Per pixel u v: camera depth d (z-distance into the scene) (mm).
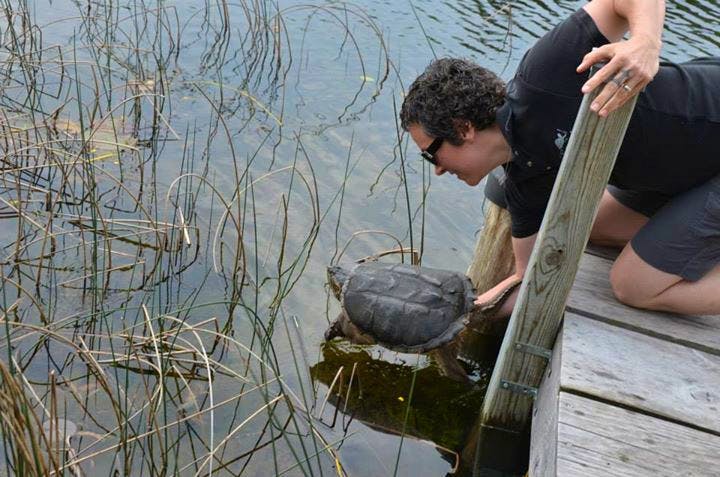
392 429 2984
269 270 3717
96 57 5461
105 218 3939
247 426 2838
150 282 3557
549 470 2121
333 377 3221
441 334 3166
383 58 5984
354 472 2721
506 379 2721
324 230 4039
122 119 4812
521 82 2408
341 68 5812
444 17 6824
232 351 3209
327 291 3625
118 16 6113
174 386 2992
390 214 4242
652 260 2609
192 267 3689
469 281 3350
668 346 2576
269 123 4977
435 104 2537
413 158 4781
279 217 4102
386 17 6742
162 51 5770
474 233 4211
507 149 2613
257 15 5941
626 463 2076
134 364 3074
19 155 4176
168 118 4895
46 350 3061
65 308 3320
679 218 2566
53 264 3590
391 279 3299
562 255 2439
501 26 6648
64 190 3996
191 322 3328
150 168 4383
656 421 2240
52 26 5895
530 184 2715
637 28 2127
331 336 3357
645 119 2414
